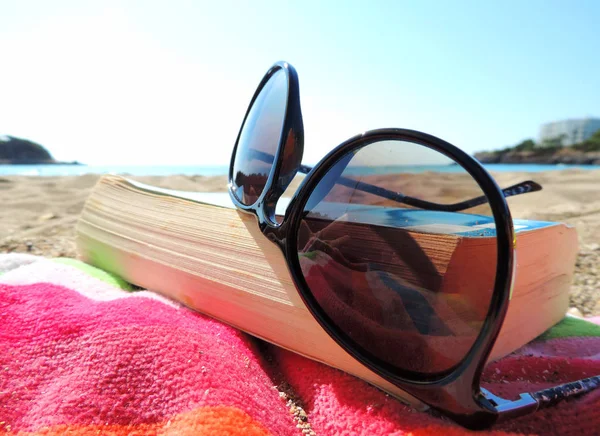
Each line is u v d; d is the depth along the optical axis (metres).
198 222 0.16
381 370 0.11
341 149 0.12
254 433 0.09
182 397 0.10
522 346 0.14
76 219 0.40
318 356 0.12
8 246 0.29
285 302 0.13
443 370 0.10
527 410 0.10
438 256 0.10
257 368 0.13
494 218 0.09
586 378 0.12
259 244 0.14
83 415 0.10
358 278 0.11
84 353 0.11
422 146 0.11
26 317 0.13
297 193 0.12
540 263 0.14
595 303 0.23
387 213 0.13
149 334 0.12
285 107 0.14
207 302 0.15
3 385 0.11
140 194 0.18
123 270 0.18
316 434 0.11
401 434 0.10
